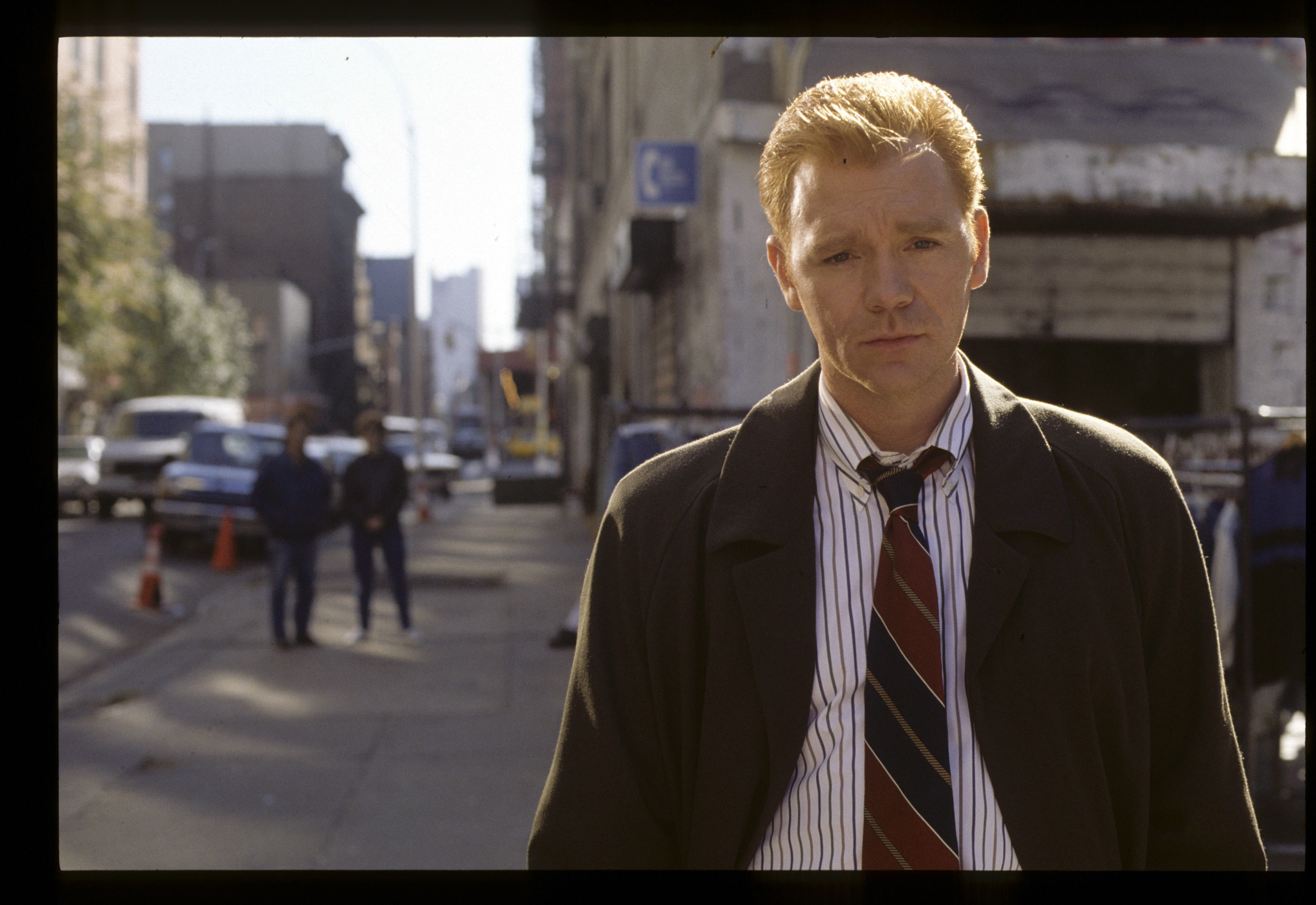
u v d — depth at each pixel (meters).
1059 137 6.84
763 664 1.22
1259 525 4.18
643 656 1.31
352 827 4.34
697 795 1.24
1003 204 6.89
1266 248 8.23
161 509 14.72
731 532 1.25
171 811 4.54
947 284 1.18
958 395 1.28
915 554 1.21
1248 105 7.13
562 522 20.64
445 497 29.61
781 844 1.21
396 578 8.60
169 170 74.38
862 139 1.15
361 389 83.00
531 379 58.03
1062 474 1.25
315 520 8.52
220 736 5.78
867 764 1.17
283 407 53.91
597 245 19.12
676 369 10.34
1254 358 8.25
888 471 1.25
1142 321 8.08
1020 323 7.93
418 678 7.20
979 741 1.17
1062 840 1.15
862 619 1.22
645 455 5.21
